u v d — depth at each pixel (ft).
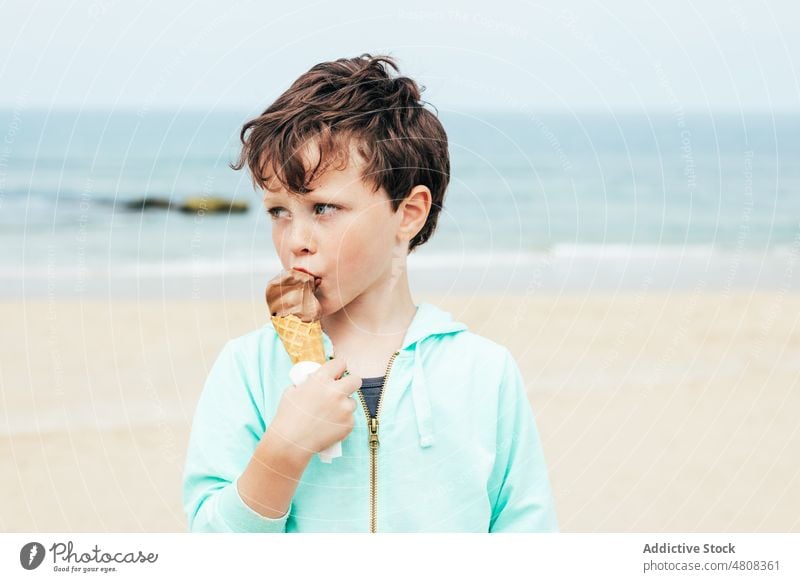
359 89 6.55
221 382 6.77
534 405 22.12
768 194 55.36
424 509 6.63
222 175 52.44
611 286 36.83
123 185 50.37
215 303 32.37
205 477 6.51
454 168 56.18
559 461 19.15
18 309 31.30
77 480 17.75
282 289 6.33
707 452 19.81
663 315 32.24
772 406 22.85
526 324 29.81
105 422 20.57
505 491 6.91
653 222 49.08
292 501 6.66
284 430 5.98
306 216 6.31
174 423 20.68
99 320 29.84
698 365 26.12
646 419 21.59
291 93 6.61
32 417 20.81
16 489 17.26
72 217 45.03
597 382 24.02
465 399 6.81
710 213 51.65
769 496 17.66
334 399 6.05
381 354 6.87
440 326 6.98
